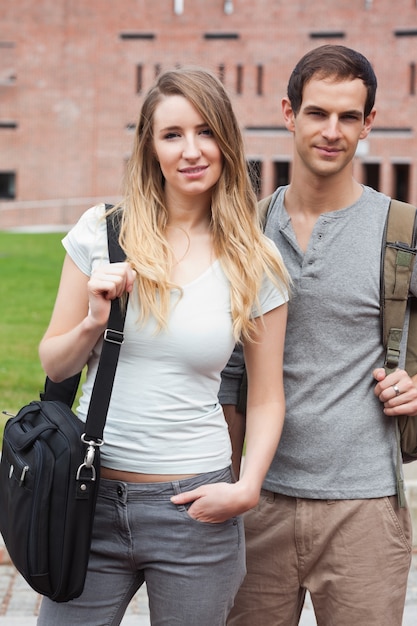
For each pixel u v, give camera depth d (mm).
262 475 2812
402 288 3119
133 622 4898
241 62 40094
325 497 3146
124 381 2729
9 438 2688
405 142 38938
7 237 27125
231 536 2795
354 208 3197
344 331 3146
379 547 3146
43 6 40812
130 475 2730
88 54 40875
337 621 3217
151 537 2734
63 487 2564
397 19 38688
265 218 3318
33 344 12055
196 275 2789
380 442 3166
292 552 3238
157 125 2795
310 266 3152
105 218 2809
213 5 40094
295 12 39531
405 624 4781
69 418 2650
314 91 3066
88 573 2771
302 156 3143
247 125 40156
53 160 41188
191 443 2742
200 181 2779
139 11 40562
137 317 2705
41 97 41125
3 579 5438
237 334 2752
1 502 2717
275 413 2912
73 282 2812
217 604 2773
